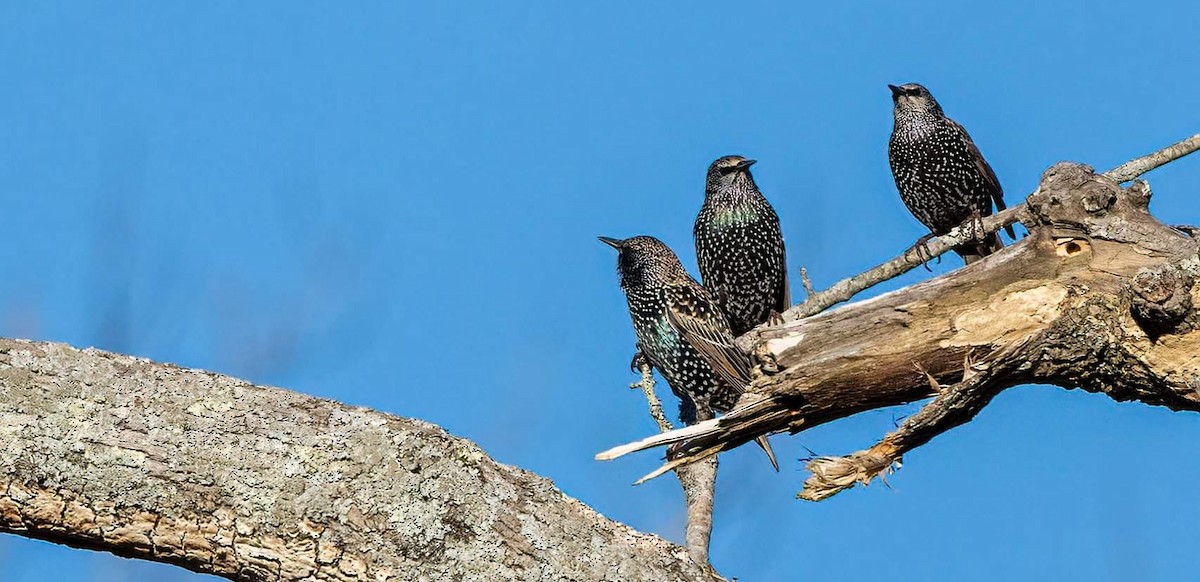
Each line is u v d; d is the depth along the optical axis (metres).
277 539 5.61
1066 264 7.49
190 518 5.62
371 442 5.70
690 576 5.85
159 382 5.83
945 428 7.65
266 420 5.74
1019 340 7.46
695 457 7.78
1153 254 7.35
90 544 5.76
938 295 7.57
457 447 5.80
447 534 5.62
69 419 5.64
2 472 5.56
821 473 7.55
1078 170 7.52
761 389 7.70
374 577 5.59
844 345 7.62
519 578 5.61
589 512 5.89
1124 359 7.40
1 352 5.79
